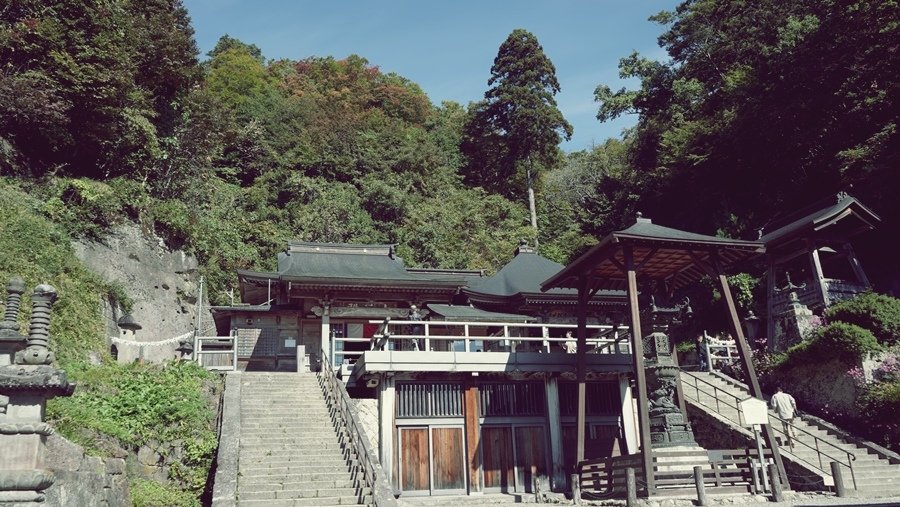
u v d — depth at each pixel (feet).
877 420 62.44
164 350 88.28
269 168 171.32
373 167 186.91
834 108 101.30
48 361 26.05
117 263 83.76
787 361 74.64
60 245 69.31
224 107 133.69
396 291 81.10
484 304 82.12
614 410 70.90
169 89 113.80
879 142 91.20
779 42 119.44
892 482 52.85
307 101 205.46
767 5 132.77
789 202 113.50
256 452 50.26
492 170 213.05
